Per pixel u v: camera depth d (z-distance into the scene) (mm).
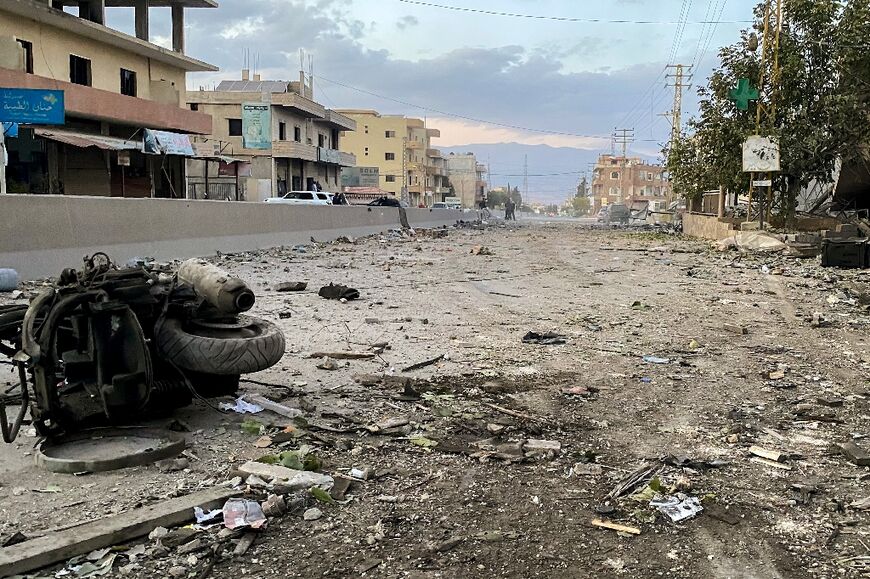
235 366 5168
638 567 3447
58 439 4723
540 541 3678
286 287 12328
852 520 3975
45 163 32219
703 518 3994
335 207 27750
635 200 136250
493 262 19172
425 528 3785
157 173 40000
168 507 3756
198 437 4984
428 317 10273
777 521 3969
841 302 12234
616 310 11320
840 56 27078
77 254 13125
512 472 4590
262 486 4145
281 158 59344
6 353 5152
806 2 27391
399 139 111250
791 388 6836
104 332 4770
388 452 4879
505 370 7320
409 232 33688
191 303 5328
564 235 35844
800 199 36812
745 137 28062
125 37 36656
